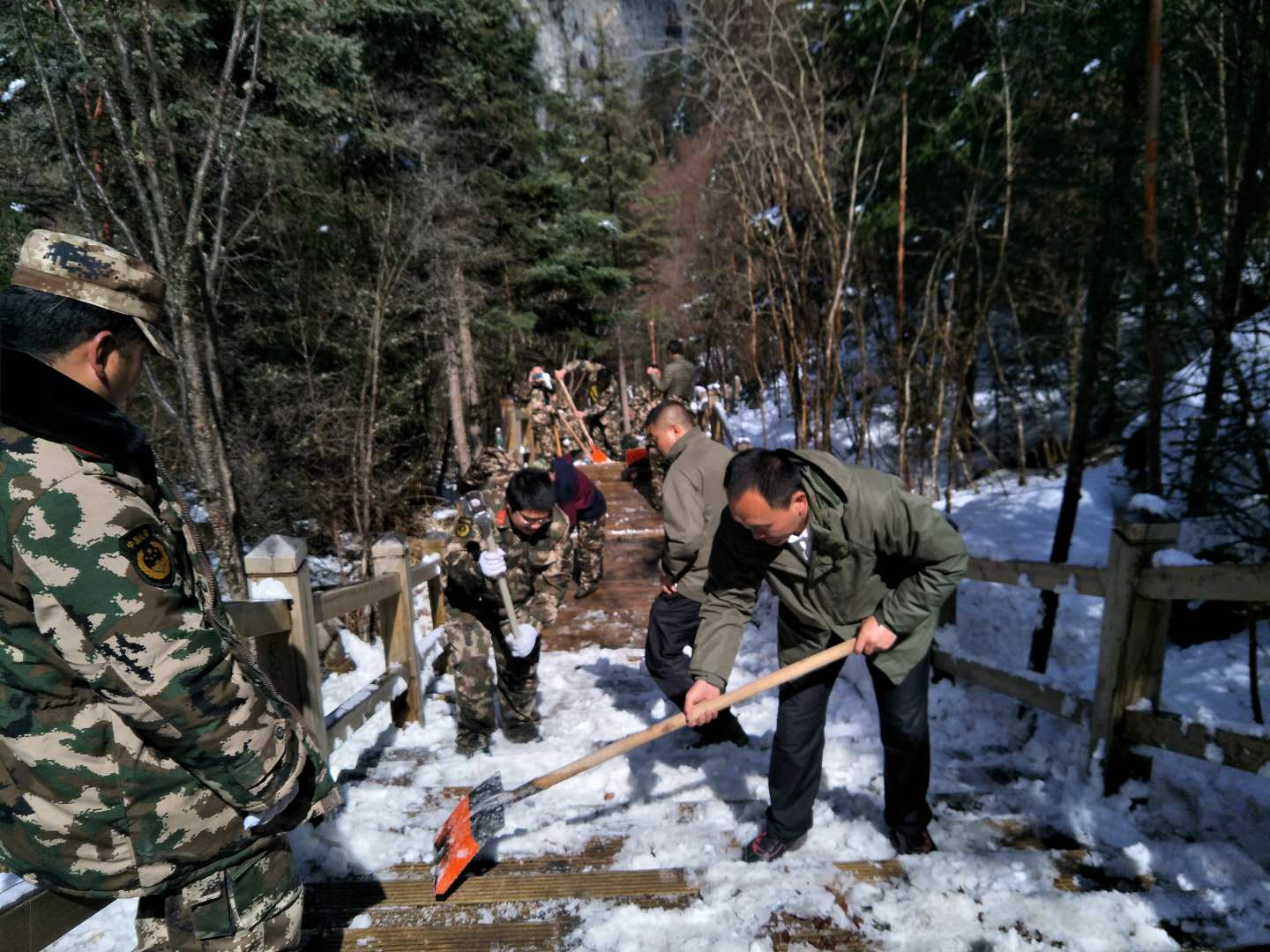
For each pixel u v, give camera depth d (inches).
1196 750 84.0
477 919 79.0
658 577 273.1
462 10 428.8
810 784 88.3
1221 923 72.5
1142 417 211.8
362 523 368.5
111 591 40.5
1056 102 201.0
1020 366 304.0
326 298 387.9
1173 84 146.9
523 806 110.0
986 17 222.7
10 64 177.3
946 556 77.2
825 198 216.4
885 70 246.2
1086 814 94.3
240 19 143.9
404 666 143.3
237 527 160.6
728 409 623.8
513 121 565.3
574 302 714.8
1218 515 132.7
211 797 48.3
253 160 266.5
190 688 42.9
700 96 235.3
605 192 841.5
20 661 42.6
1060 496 251.6
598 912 79.5
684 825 100.8
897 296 220.8
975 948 71.3
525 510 120.3
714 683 85.8
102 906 58.9
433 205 410.0
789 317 228.1
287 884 55.4
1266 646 148.1
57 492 40.6
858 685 153.9
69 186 181.8
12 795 44.6
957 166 245.9
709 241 329.1
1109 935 71.4
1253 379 128.0
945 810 101.2
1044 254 251.3
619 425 508.4
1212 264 138.9
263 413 375.6
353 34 374.0
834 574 81.8
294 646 96.8
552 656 212.1
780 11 222.2
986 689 134.1
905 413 234.4
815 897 79.4
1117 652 93.6
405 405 445.7
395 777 121.6
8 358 41.1
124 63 135.9
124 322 46.6
